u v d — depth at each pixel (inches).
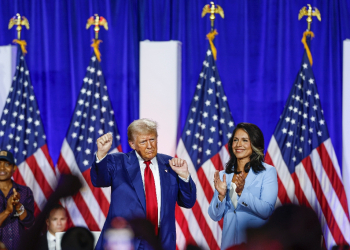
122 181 464.1
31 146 852.6
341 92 834.8
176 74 846.5
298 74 834.8
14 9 868.6
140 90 852.6
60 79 856.3
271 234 267.4
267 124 834.8
